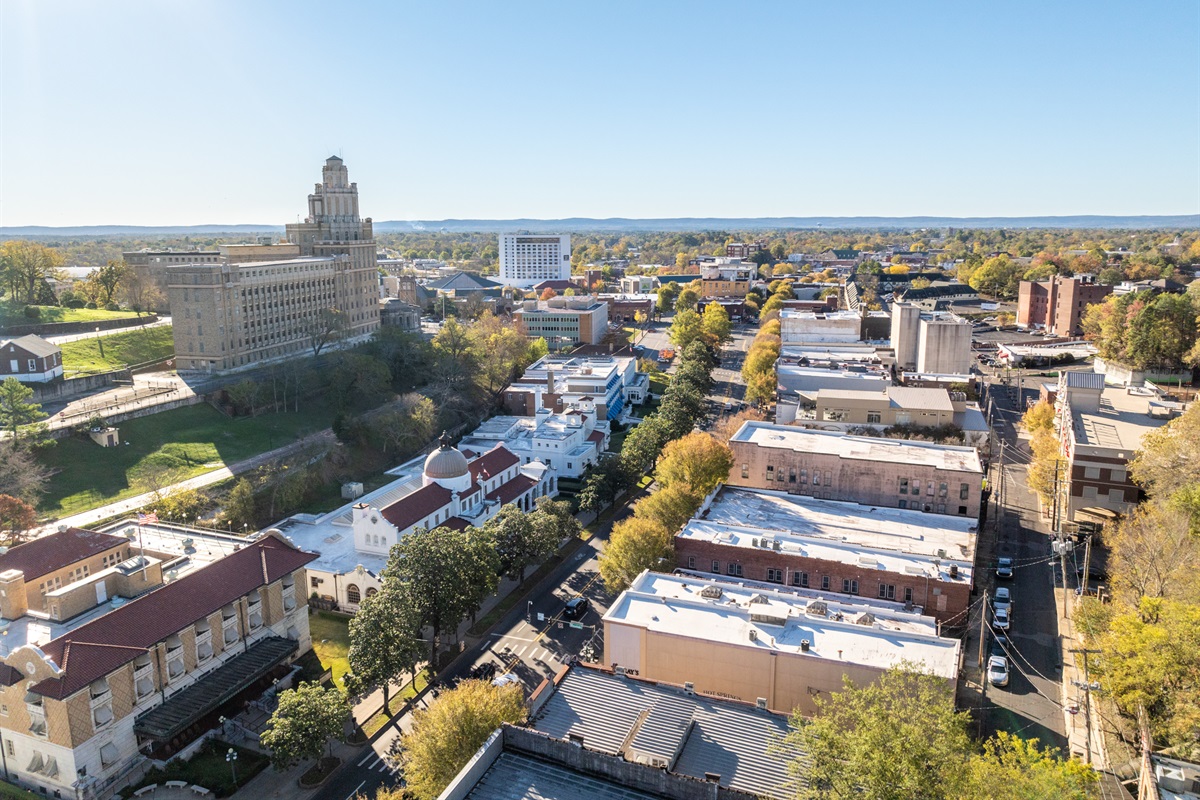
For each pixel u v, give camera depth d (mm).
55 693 73625
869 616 90500
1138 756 81688
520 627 113375
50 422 151250
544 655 106000
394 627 90000
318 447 167000
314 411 196875
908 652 83688
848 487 132625
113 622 82125
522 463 175000
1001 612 112938
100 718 78812
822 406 166000
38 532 121875
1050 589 121750
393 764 84938
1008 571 124938
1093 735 87375
